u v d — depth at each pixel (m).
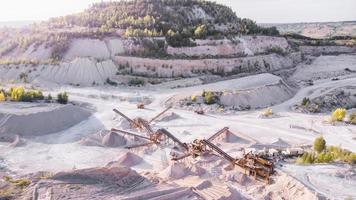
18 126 52.75
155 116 62.78
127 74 93.00
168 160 43.91
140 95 77.06
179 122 60.38
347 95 79.62
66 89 81.38
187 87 83.88
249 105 71.94
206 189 32.75
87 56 100.31
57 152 46.41
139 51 101.44
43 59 101.00
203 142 42.75
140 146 48.22
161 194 30.55
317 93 81.06
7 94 68.06
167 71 93.94
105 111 66.06
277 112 68.56
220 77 94.00
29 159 43.47
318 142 44.06
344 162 39.22
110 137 49.94
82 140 50.41
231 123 60.47
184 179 36.41
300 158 40.78
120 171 33.28
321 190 31.53
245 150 45.53
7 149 46.62
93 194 29.25
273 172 36.72
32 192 28.70
